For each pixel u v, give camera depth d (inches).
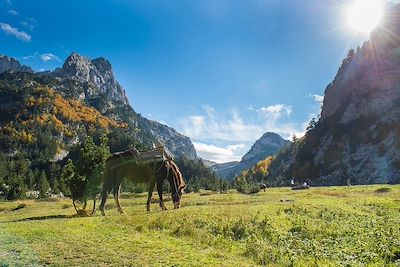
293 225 847.7
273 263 581.3
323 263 578.9
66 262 490.0
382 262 580.1
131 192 2979.8
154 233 709.9
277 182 7534.5
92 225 735.1
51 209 1770.4
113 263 495.5
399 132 7628.0
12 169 6766.7
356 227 856.9
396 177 6820.9
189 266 505.0
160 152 1069.8
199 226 781.3
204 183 5895.7
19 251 528.4
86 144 1306.6
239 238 738.2
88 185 1264.8
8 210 1900.8
